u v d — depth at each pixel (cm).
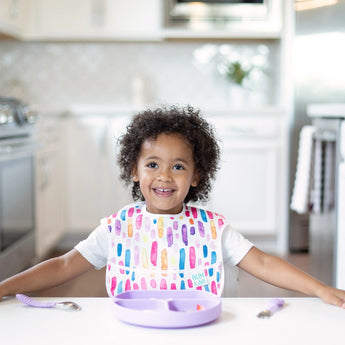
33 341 70
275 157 368
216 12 385
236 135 366
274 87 414
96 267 107
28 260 288
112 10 389
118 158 113
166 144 100
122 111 369
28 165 291
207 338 71
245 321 78
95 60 420
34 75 418
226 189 371
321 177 235
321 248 244
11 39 402
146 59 420
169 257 100
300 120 359
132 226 102
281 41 386
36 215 308
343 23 331
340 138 204
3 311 83
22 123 273
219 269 100
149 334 73
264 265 102
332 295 89
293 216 367
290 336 72
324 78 352
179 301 84
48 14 389
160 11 388
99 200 377
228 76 411
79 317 79
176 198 101
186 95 422
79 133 373
